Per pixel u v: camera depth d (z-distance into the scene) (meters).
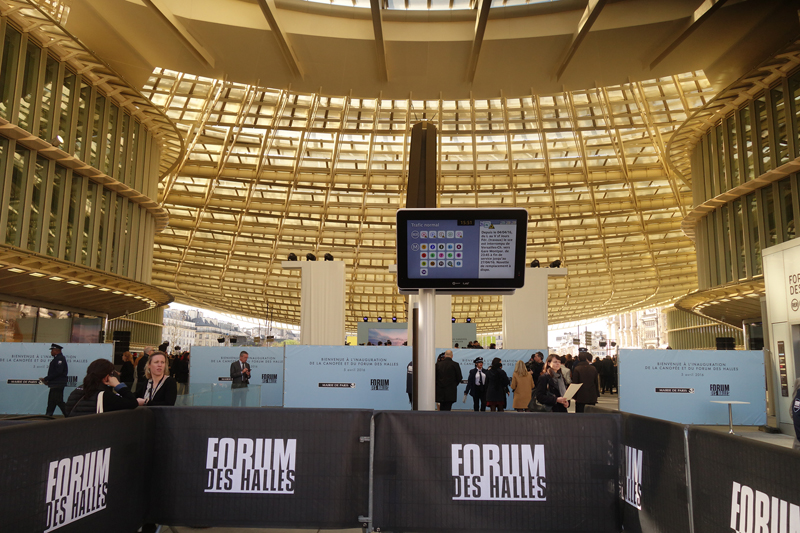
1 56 17.61
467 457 4.94
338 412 5.03
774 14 20.70
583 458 4.98
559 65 25.06
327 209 42.47
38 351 14.03
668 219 41.62
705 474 3.73
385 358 13.78
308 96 31.97
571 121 31.88
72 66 21.64
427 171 7.20
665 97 29.31
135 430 4.73
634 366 13.42
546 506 4.93
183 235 47.25
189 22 22.78
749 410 13.42
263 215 42.56
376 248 48.06
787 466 2.97
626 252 45.88
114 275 23.58
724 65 24.28
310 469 4.99
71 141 21.52
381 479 4.95
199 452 5.05
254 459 5.02
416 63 25.78
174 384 6.23
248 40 24.02
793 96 20.33
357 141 36.72
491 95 28.45
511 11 23.39
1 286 20.72
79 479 3.95
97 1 20.81
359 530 5.31
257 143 36.09
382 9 23.69
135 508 4.73
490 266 6.57
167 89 29.98
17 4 17.14
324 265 21.31
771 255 13.80
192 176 37.50
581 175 36.94
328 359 13.77
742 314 29.14
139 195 26.75
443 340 23.95
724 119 25.34
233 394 12.57
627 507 4.83
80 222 22.66
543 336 21.70
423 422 4.98
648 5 22.17
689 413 13.36
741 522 3.34
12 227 18.53
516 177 37.72
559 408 10.57
